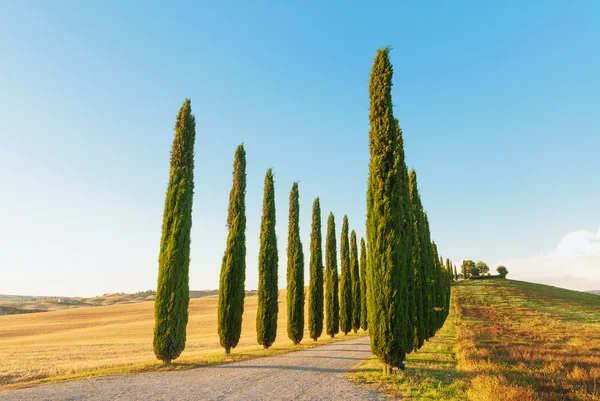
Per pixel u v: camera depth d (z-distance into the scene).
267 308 26.09
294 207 32.88
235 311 21.98
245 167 25.11
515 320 48.72
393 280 15.05
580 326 41.03
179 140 19.86
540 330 36.59
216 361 17.88
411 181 28.59
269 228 27.77
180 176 19.28
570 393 11.95
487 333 33.47
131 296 182.12
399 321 14.66
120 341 41.19
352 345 27.94
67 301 153.12
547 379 14.02
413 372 14.51
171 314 17.20
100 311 85.69
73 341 43.03
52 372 16.25
